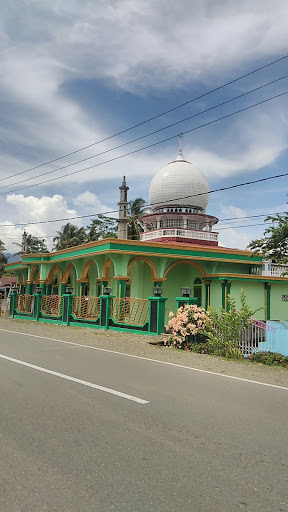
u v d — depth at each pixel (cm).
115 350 1230
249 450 451
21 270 3709
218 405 624
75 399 635
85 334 1698
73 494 349
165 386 741
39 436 479
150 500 340
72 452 434
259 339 1425
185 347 1362
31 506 331
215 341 1324
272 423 545
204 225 3030
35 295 2594
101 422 530
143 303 1859
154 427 516
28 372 838
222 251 2273
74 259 2541
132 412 575
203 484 370
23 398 638
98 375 820
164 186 2986
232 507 333
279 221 1622
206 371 918
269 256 1698
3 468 397
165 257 2167
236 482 375
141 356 1123
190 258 2186
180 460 419
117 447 450
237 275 2166
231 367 1009
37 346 1266
